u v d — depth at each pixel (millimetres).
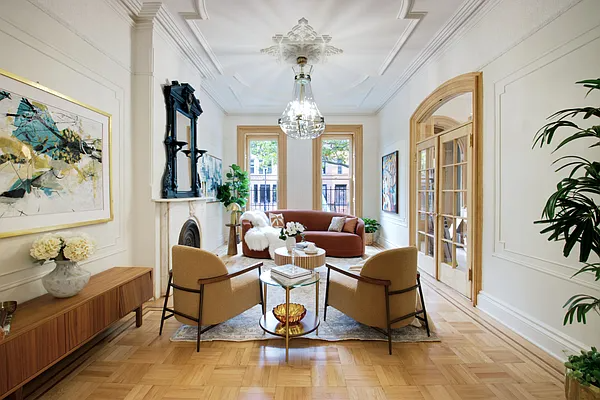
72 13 2326
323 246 5242
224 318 2340
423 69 4258
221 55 4012
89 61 2514
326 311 2822
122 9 2885
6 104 1825
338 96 5801
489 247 2861
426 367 2025
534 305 2320
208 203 5668
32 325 1565
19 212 1915
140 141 3162
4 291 1845
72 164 2324
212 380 1877
